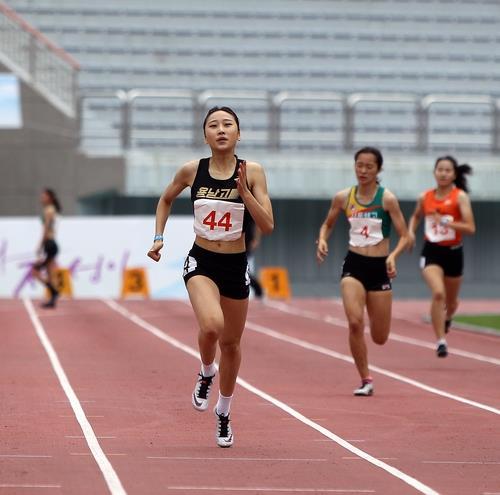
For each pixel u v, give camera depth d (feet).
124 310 220.02
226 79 325.42
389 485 65.41
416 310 239.30
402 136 289.53
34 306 226.99
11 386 112.37
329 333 181.16
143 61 325.62
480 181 282.56
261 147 293.02
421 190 279.90
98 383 115.96
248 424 89.81
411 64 333.42
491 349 158.61
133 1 330.75
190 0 332.19
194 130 277.44
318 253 111.75
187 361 138.31
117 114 305.73
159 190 278.26
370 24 336.29
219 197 74.08
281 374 126.52
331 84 328.49
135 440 80.89
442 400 106.01
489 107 317.01
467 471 70.28
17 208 284.20
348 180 280.31
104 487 63.21
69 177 282.97
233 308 75.20
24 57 287.89
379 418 93.97
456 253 136.98
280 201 286.87
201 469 69.51
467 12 340.39
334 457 75.00
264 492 62.64
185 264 75.41
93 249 258.57
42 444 78.38
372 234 108.58
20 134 284.82
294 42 331.77
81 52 325.21
